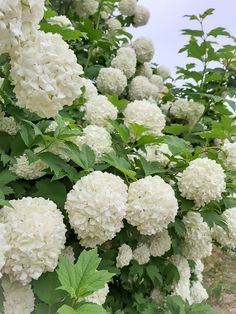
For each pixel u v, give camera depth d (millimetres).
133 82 3441
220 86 3580
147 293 2512
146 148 2254
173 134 2604
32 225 1495
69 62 1555
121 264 2023
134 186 1880
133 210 1832
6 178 1679
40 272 1493
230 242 2361
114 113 2244
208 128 3514
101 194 1646
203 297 3180
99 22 4133
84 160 1880
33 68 1470
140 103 2244
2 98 1792
